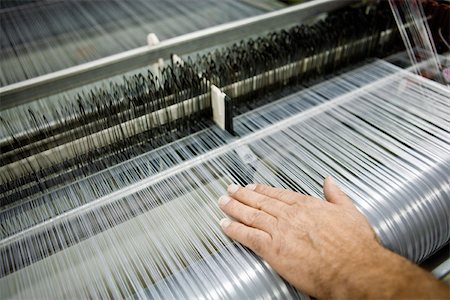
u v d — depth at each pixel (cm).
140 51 96
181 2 170
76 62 129
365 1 121
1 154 72
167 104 82
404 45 111
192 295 53
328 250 53
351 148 77
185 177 74
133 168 78
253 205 64
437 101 88
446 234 68
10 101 86
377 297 46
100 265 59
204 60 92
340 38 100
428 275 48
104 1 176
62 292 56
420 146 75
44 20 159
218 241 61
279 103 94
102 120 77
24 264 60
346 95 93
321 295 51
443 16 100
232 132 84
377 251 52
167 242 62
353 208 61
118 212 68
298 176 72
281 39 97
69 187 74
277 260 55
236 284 55
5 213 69
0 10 167
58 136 75
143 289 55
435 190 67
